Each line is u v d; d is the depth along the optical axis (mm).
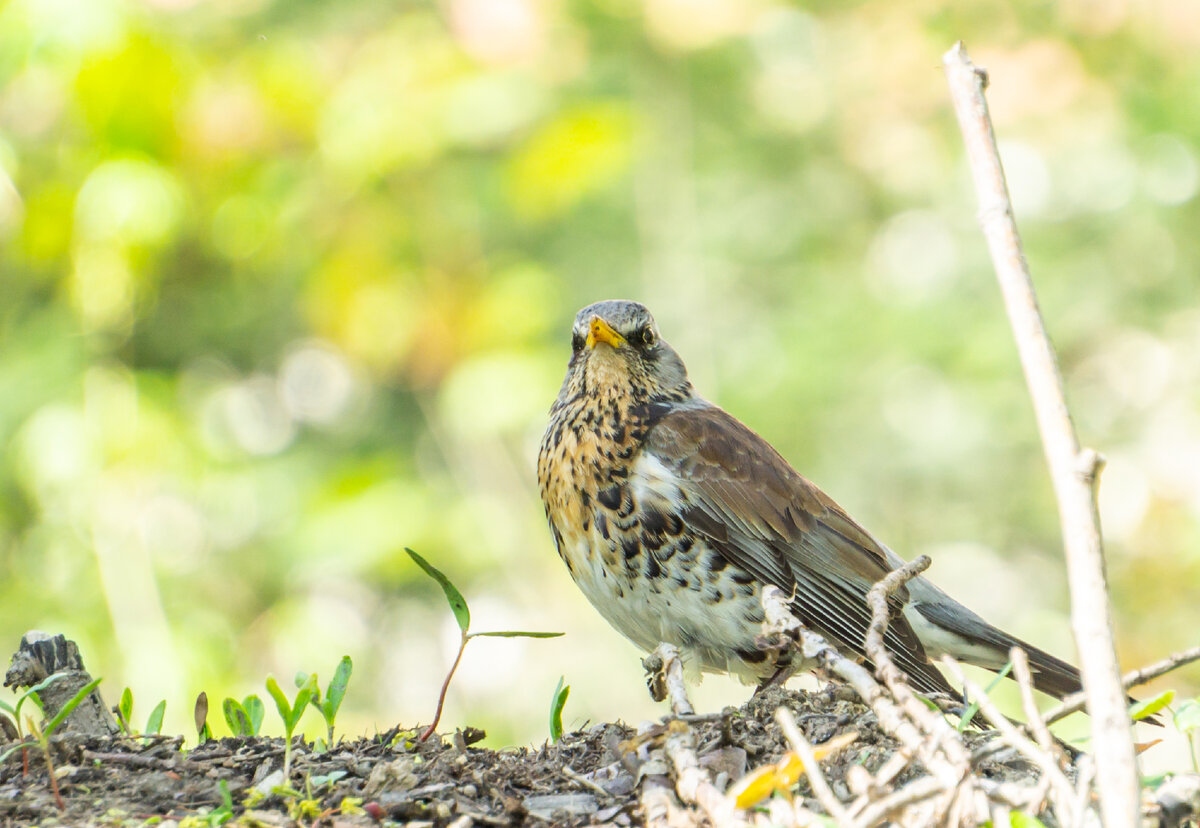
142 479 14000
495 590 14977
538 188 14195
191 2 13477
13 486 13906
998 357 14961
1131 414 16141
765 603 4730
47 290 14727
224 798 4297
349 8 14727
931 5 15852
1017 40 15609
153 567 14266
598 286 15453
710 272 15500
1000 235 3344
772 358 15219
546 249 15609
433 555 14219
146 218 13250
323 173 14453
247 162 14109
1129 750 3129
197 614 14109
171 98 13266
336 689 5137
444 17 14633
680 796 4207
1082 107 15609
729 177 15875
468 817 4324
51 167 13609
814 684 9688
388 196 14703
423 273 14680
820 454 15039
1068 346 15891
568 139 14016
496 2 14156
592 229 15672
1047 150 15797
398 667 15711
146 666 12875
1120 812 3115
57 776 4629
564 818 4398
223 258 14852
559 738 5289
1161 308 15602
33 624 13531
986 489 15367
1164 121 15367
